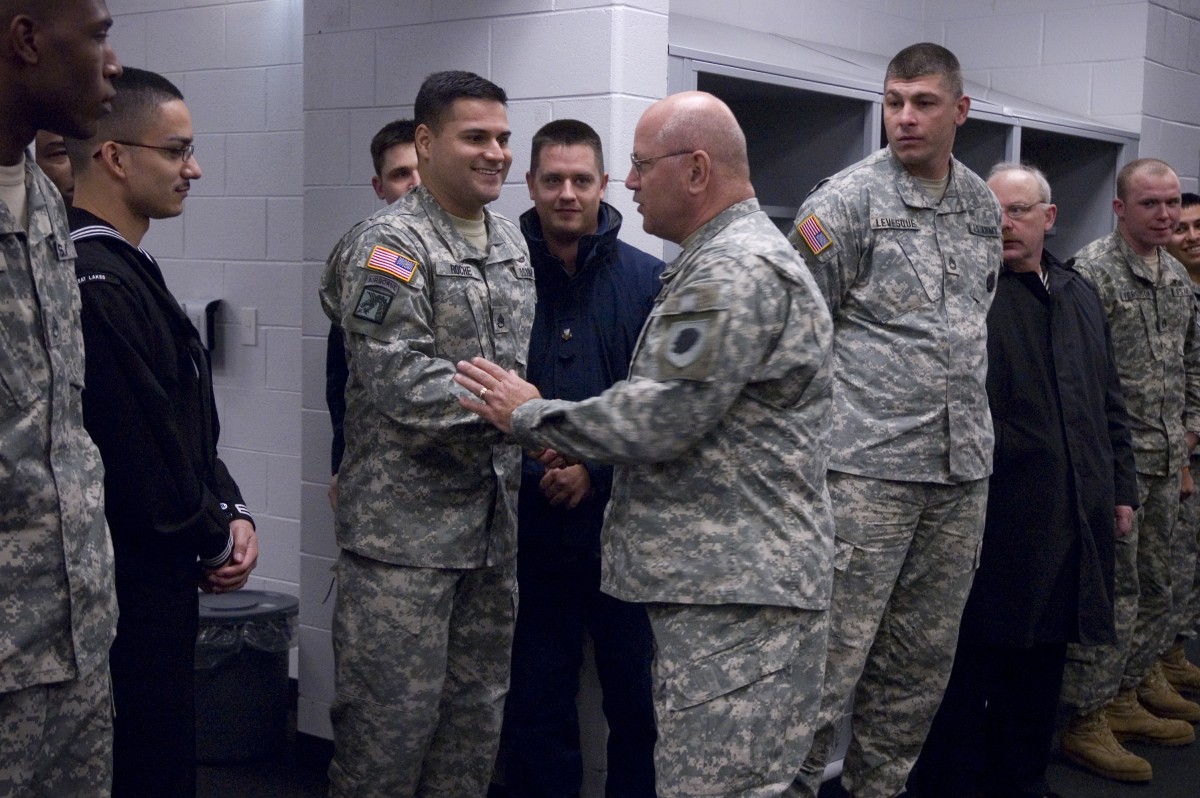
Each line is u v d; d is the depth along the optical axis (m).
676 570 2.02
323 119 3.39
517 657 2.93
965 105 2.71
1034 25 4.90
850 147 3.56
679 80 3.05
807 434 2.05
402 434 2.43
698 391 1.95
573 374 2.81
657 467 2.05
